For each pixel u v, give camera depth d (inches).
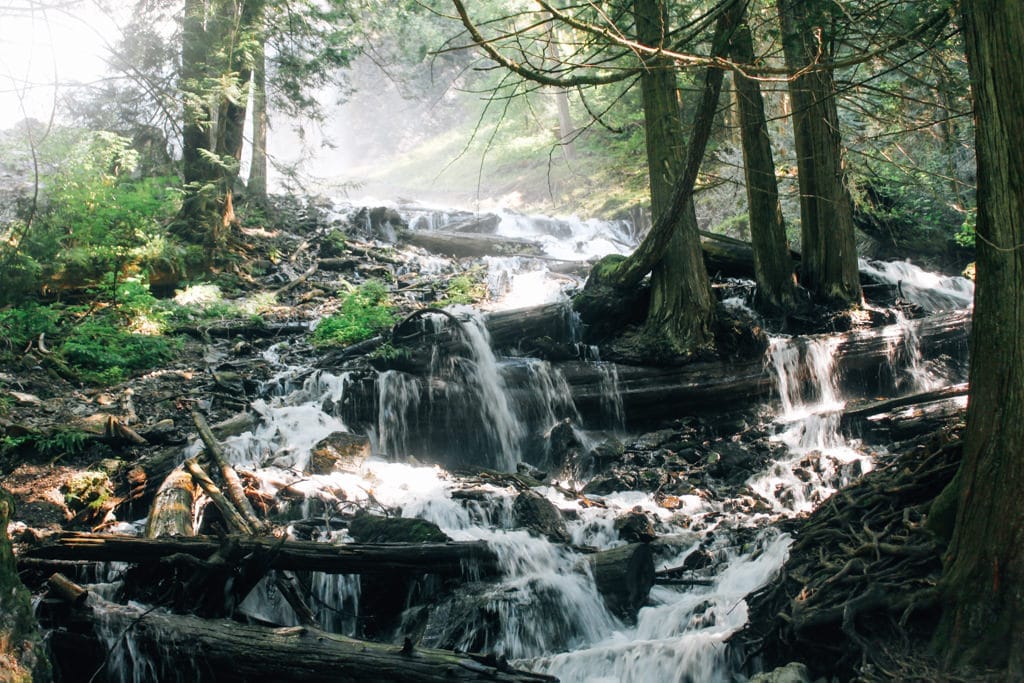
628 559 309.1
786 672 225.8
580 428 483.5
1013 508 197.5
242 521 318.0
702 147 434.3
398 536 320.8
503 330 503.2
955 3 284.2
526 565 314.2
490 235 866.1
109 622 258.2
